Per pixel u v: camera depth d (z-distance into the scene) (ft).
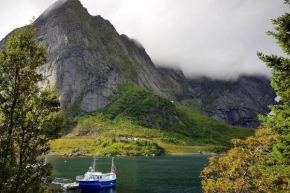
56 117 75.56
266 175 79.71
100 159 622.95
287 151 93.35
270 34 76.38
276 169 87.40
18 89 70.69
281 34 74.08
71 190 259.80
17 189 62.75
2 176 58.54
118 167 464.24
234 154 84.07
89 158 644.27
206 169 94.43
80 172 383.24
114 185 282.56
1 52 70.49
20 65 70.59
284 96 82.89
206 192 92.99
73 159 617.62
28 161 68.90
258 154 82.84
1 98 67.67
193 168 450.30
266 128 95.61
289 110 94.22
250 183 80.02
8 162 60.70
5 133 67.92
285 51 76.79
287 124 88.63
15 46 71.97
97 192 257.96
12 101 70.38
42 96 75.46
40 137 73.61
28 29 75.61
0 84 68.90
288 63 73.31
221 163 89.40
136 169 434.71
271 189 77.46
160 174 375.25
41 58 75.87
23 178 63.57
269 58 76.89
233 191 82.23
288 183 78.54
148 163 536.83
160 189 269.23
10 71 71.05
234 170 83.05
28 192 63.31
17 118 67.72
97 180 265.34
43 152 74.02
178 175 365.61
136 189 270.87
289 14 71.97
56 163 520.83
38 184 66.85
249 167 80.53
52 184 271.69
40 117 75.00
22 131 70.79
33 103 73.46
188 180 322.96
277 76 83.10
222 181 86.38
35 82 76.02
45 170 69.97
